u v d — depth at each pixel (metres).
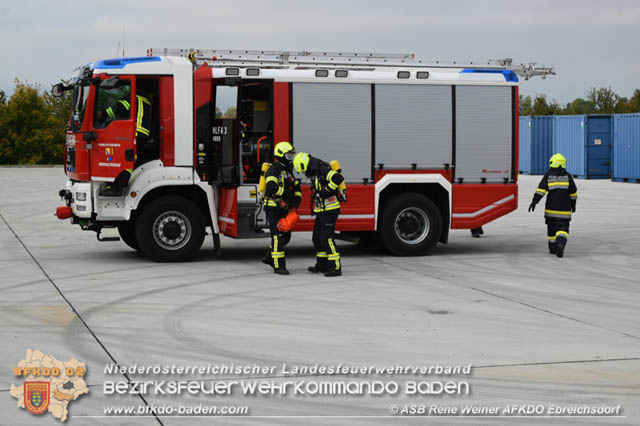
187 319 8.07
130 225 13.15
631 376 6.13
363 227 12.56
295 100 12.22
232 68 11.91
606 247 13.98
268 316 8.21
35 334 7.43
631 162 31.94
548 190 12.95
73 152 11.86
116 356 6.67
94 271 11.25
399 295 9.41
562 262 12.21
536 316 8.26
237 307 8.67
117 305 8.78
